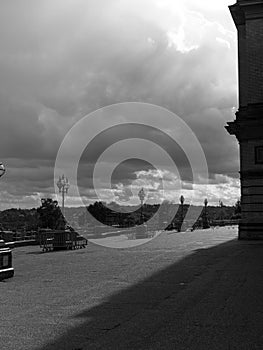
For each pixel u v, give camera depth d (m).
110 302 10.41
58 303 10.45
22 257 21.83
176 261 17.88
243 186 28.30
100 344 7.26
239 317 8.74
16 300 10.89
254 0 28.31
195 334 7.68
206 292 11.30
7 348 7.17
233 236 33.97
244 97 28.56
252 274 13.96
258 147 27.95
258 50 28.58
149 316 9.00
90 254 22.47
